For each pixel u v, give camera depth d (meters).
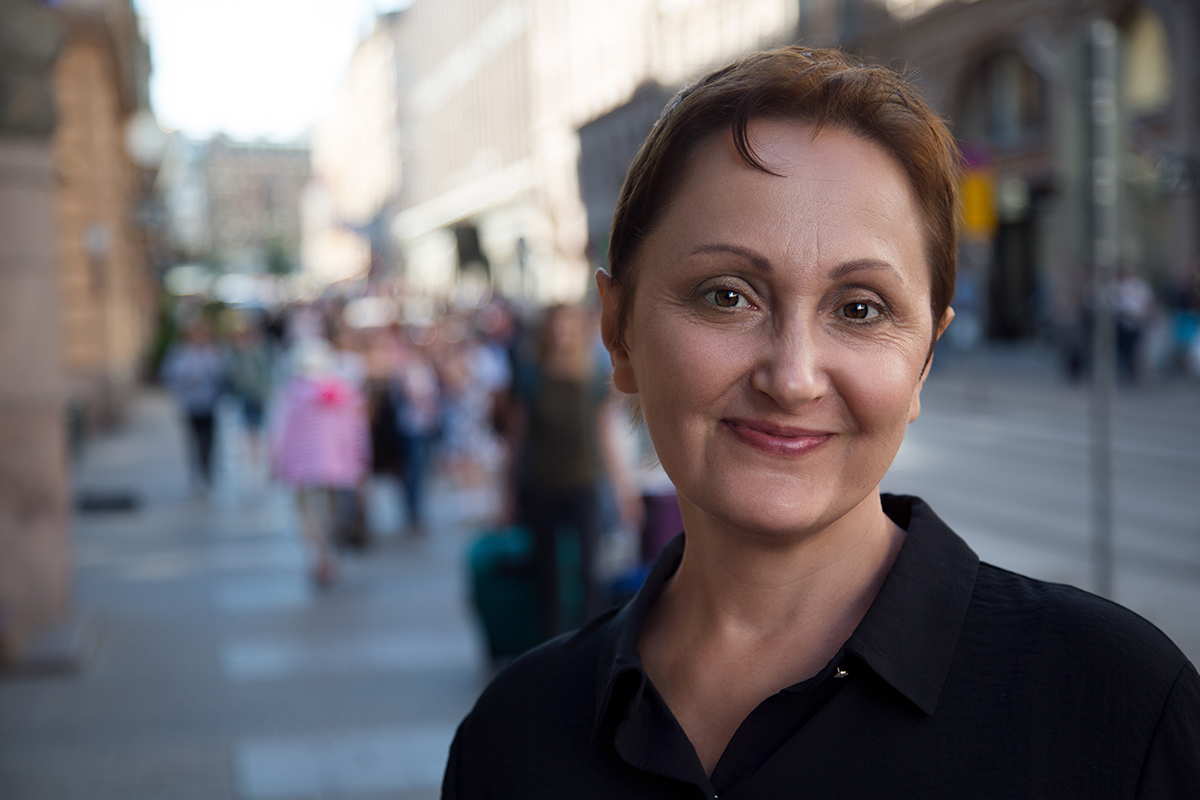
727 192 0.88
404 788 4.41
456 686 5.69
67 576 6.38
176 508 11.76
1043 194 28.27
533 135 50.56
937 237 0.91
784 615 0.96
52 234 6.25
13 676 5.90
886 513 1.08
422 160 86.44
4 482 6.12
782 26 26.62
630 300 0.99
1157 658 0.85
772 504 0.87
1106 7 24.33
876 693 0.87
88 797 4.35
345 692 5.62
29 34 5.84
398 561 8.98
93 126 18.06
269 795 4.35
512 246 55.53
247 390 14.31
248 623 7.04
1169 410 15.73
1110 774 0.82
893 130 0.88
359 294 66.62
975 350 27.44
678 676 1.01
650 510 5.58
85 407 17.97
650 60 29.41
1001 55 28.12
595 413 5.47
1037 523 8.77
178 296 44.31
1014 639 0.88
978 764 0.84
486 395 11.76
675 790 0.93
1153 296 23.02
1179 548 7.76
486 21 63.38
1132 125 23.67
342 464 8.07
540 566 5.48
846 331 0.88
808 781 0.85
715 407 0.89
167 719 5.23
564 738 1.02
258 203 149.00
